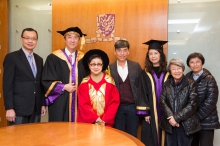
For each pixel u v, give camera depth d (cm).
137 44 329
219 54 313
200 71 275
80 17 348
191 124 239
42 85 282
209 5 315
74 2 350
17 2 385
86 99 259
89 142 156
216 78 314
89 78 270
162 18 320
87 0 346
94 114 250
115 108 263
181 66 247
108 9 338
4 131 183
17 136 169
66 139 162
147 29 325
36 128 193
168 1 328
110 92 265
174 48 329
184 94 244
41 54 379
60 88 273
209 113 258
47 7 375
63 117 279
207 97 260
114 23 336
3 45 380
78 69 289
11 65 262
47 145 149
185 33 325
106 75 276
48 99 282
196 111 250
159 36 321
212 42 315
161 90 272
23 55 269
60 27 355
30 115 269
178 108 243
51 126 200
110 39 338
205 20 317
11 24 388
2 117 380
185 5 324
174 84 253
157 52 275
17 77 266
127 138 166
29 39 267
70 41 284
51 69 282
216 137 316
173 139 246
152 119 270
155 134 268
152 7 323
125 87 289
